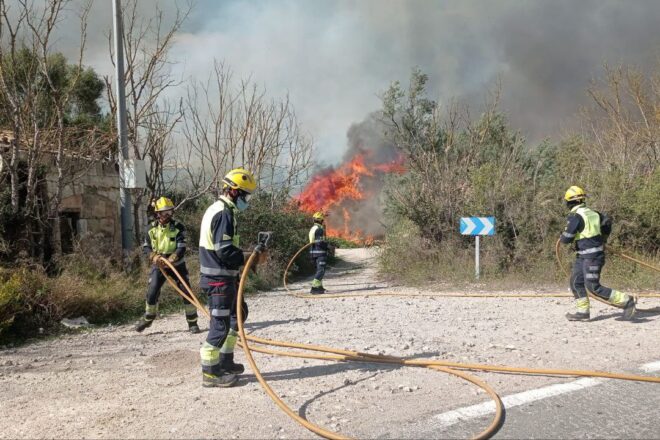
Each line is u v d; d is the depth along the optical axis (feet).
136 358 20.42
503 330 23.26
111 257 35.94
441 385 16.10
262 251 17.10
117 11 36.76
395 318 27.12
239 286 16.16
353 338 22.44
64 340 24.43
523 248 40.70
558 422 13.24
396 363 18.26
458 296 34.37
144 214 46.98
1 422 14.15
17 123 30.58
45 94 35.19
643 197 39.14
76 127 39.11
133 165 36.11
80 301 28.25
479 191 44.06
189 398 15.43
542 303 30.45
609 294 24.14
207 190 49.67
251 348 20.65
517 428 12.91
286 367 18.33
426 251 45.62
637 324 23.70
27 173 33.09
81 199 37.78
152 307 25.32
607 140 52.06
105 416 14.25
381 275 50.52
